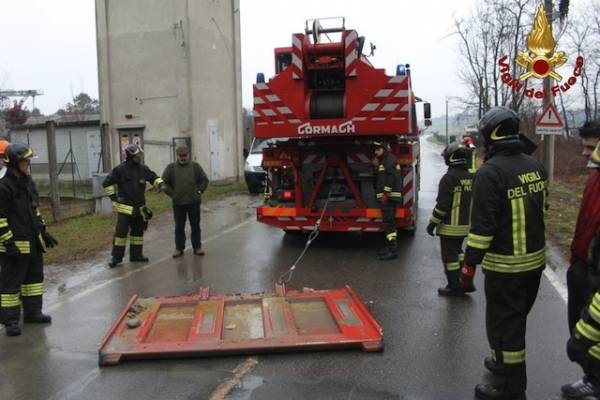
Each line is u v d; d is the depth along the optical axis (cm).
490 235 358
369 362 456
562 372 431
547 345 485
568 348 314
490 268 369
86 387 423
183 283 726
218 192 1805
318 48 823
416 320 557
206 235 1090
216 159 2075
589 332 298
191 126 1905
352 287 684
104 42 1980
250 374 437
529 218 360
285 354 475
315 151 904
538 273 369
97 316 597
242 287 698
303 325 529
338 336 491
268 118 851
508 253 361
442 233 638
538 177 369
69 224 1177
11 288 541
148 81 1953
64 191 1944
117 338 498
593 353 299
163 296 666
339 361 459
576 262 379
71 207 1440
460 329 530
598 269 322
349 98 823
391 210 833
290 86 839
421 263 810
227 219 1286
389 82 809
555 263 775
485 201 357
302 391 408
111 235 1055
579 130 397
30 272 573
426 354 471
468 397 393
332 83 866
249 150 1873
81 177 2134
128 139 2005
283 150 914
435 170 2717
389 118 816
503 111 368
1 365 468
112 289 705
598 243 324
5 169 609
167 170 885
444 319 560
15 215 543
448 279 647
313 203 906
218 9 2089
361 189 904
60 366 463
